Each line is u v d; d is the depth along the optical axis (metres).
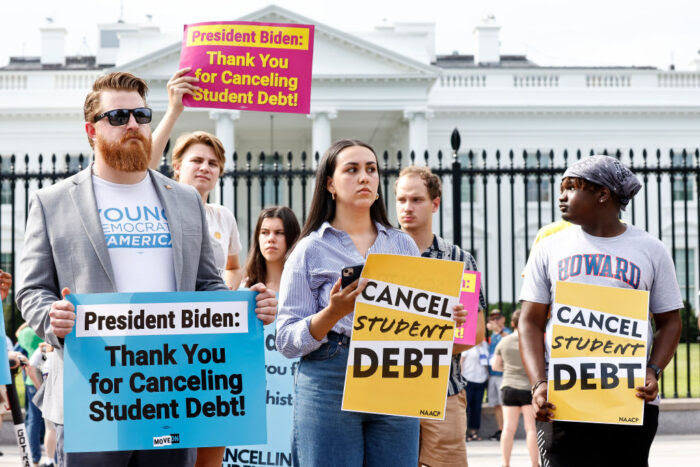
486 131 35.81
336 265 3.45
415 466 3.40
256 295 3.44
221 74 4.63
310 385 3.36
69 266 3.39
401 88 33.91
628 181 3.78
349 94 33.84
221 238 5.51
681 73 37.16
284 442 4.83
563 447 3.72
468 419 10.09
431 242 4.91
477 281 4.75
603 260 3.79
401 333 3.26
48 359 4.01
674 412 9.52
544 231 4.61
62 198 3.46
